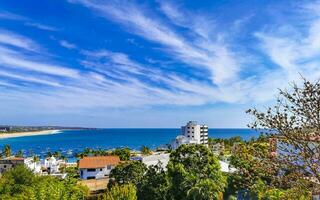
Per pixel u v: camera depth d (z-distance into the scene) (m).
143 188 47.50
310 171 10.23
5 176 44.44
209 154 50.12
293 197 10.55
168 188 47.16
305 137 10.02
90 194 59.66
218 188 45.97
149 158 81.88
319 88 10.01
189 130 182.38
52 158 119.44
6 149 157.25
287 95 10.38
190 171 48.84
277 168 10.47
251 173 11.17
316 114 9.99
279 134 10.52
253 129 10.95
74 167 110.44
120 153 119.25
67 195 30.89
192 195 46.22
